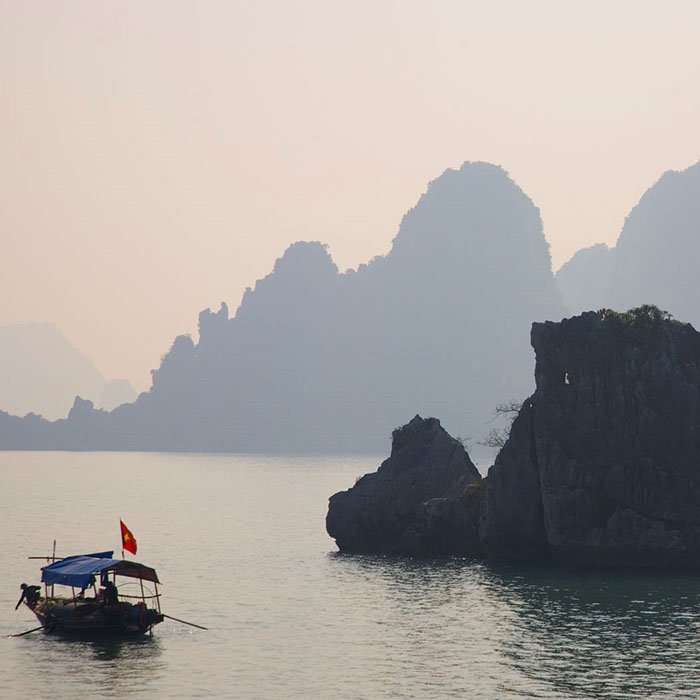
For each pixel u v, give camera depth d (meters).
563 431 110.69
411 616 83.38
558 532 108.00
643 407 109.38
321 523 168.25
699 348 113.56
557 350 113.12
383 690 62.81
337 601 89.94
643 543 106.25
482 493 120.06
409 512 124.19
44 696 61.59
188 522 168.38
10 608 85.25
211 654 71.06
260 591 95.25
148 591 95.38
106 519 171.62
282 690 62.88
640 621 81.12
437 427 130.00
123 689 62.97
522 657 70.12
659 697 61.44
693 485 107.19
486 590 95.31
